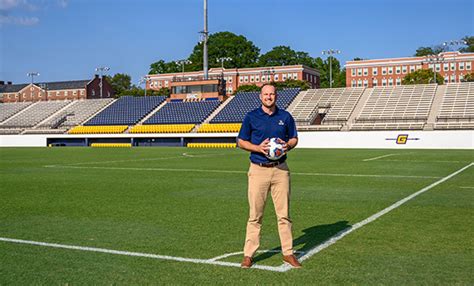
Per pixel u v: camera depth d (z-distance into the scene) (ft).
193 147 157.07
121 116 191.93
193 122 175.22
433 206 35.53
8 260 21.45
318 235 25.98
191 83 194.80
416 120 149.07
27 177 60.70
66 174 64.59
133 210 34.91
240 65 396.78
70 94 361.10
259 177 19.93
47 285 17.94
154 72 423.23
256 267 19.92
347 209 34.55
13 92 375.66
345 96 173.78
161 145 173.27
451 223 28.94
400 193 43.09
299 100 177.78
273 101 19.75
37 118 204.54
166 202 38.81
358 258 21.16
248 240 20.24
